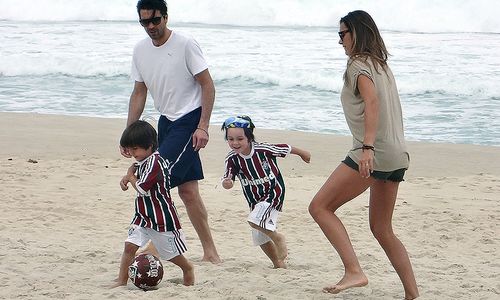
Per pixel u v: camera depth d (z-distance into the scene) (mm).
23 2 59719
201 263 12289
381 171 9539
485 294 10680
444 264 12680
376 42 9570
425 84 34938
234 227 15250
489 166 21828
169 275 11508
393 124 9539
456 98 33406
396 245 10133
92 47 45625
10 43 46844
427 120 29250
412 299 10148
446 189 18953
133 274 10469
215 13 57406
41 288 10438
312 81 35688
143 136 10289
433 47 46344
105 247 13375
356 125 9555
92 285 10711
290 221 15680
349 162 9656
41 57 40281
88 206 16453
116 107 31531
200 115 11961
